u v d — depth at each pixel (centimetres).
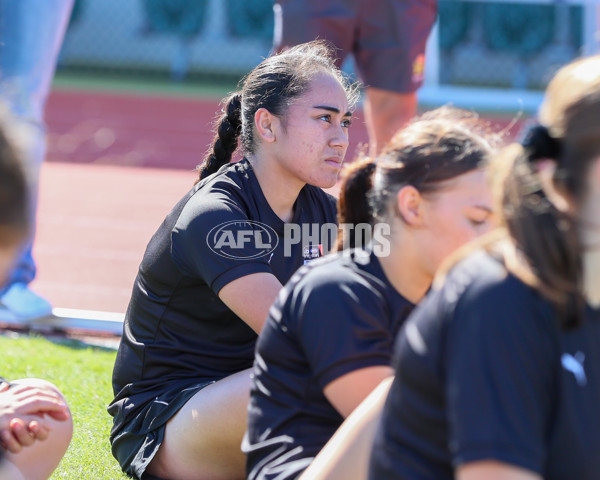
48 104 4566
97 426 1034
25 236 466
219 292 853
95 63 5625
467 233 621
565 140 466
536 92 5000
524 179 474
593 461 473
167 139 3944
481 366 460
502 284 470
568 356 470
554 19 5219
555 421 474
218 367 912
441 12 5238
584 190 466
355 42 1711
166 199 2844
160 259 895
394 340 647
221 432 827
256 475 654
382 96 1733
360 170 758
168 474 878
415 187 627
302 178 911
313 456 641
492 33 5231
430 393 489
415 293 657
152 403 888
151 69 5606
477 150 626
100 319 1465
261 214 909
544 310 469
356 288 636
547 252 464
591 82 463
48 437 764
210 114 4478
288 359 647
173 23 5597
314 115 896
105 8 5628
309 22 1625
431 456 498
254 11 5569
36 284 1889
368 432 587
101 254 2180
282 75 908
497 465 448
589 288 481
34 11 1402
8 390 784
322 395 643
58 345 1362
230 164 953
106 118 4303
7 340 1362
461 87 5100
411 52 1700
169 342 907
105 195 2864
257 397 671
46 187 2941
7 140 457
